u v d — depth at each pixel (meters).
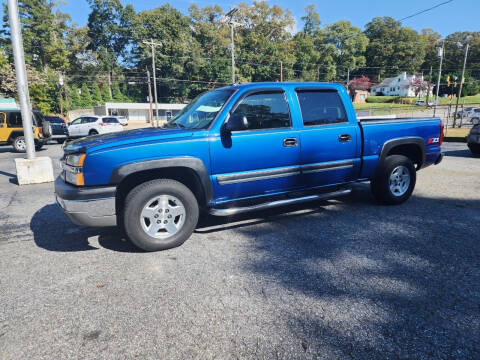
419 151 5.14
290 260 3.23
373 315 2.34
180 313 2.40
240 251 3.48
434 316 2.32
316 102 4.26
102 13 81.81
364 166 4.62
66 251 3.59
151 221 3.42
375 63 109.69
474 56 101.81
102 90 82.94
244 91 3.80
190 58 78.62
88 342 2.11
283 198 4.22
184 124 3.98
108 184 3.23
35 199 6.02
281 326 2.23
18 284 2.88
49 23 68.38
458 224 4.17
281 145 3.93
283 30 98.50
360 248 3.48
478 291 2.62
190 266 3.15
